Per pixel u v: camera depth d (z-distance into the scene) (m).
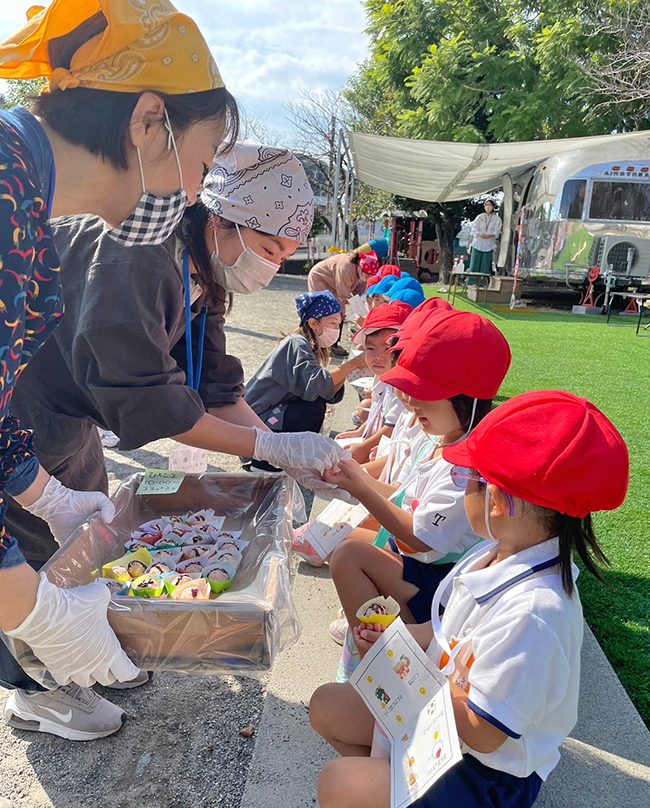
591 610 2.54
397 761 1.30
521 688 1.20
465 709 1.25
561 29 14.98
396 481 2.37
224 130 1.35
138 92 1.17
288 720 1.96
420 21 19.02
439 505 1.82
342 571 1.96
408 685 1.35
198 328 2.18
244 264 1.96
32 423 1.86
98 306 1.60
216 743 1.95
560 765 1.75
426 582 1.93
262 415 3.74
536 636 1.21
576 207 12.27
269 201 1.88
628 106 15.25
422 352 1.83
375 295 4.20
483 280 14.95
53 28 1.16
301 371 3.61
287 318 10.85
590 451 1.20
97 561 1.73
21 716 1.97
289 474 2.04
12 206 1.00
